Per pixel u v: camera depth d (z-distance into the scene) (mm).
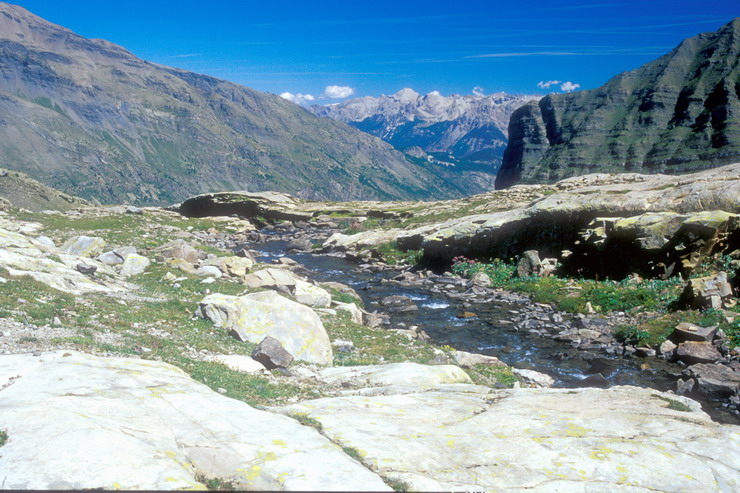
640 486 9258
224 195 129875
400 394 16109
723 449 10945
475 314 40938
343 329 30688
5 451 8062
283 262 63938
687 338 29812
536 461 10008
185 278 39250
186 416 10883
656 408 14016
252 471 8586
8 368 13164
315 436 10492
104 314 22922
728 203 41375
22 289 22984
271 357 20594
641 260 42844
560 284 45938
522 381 24844
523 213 57562
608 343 32250
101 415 9938
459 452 10398
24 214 87500
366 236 80812
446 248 61906
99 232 70688
